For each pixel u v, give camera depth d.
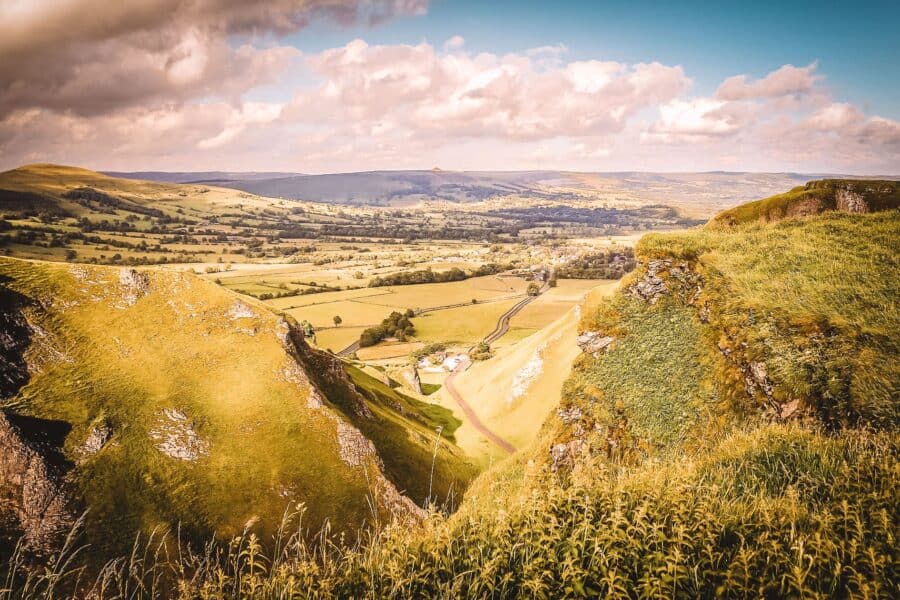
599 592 6.26
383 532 7.85
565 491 8.10
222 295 61.22
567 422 34.69
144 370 50.44
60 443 40.66
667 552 6.62
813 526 7.31
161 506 40.00
